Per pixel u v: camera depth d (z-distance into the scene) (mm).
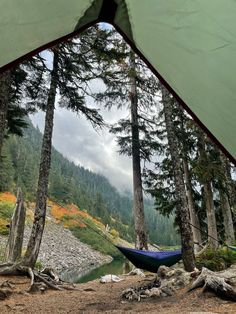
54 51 8789
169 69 2266
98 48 8664
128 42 2326
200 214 15734
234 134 2268
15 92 8820
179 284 6277
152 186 14383
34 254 8992
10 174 47312
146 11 2086
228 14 1933
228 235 12844
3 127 5676
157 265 7035
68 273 22922
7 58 2234
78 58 8930
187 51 2117
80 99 9539
